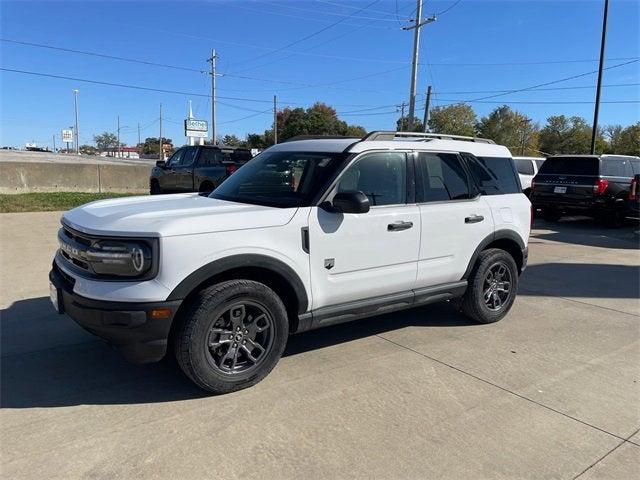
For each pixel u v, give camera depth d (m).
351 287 4.29
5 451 3.00
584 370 4.35
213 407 3.56
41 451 3.00
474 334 5.18
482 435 3.29
